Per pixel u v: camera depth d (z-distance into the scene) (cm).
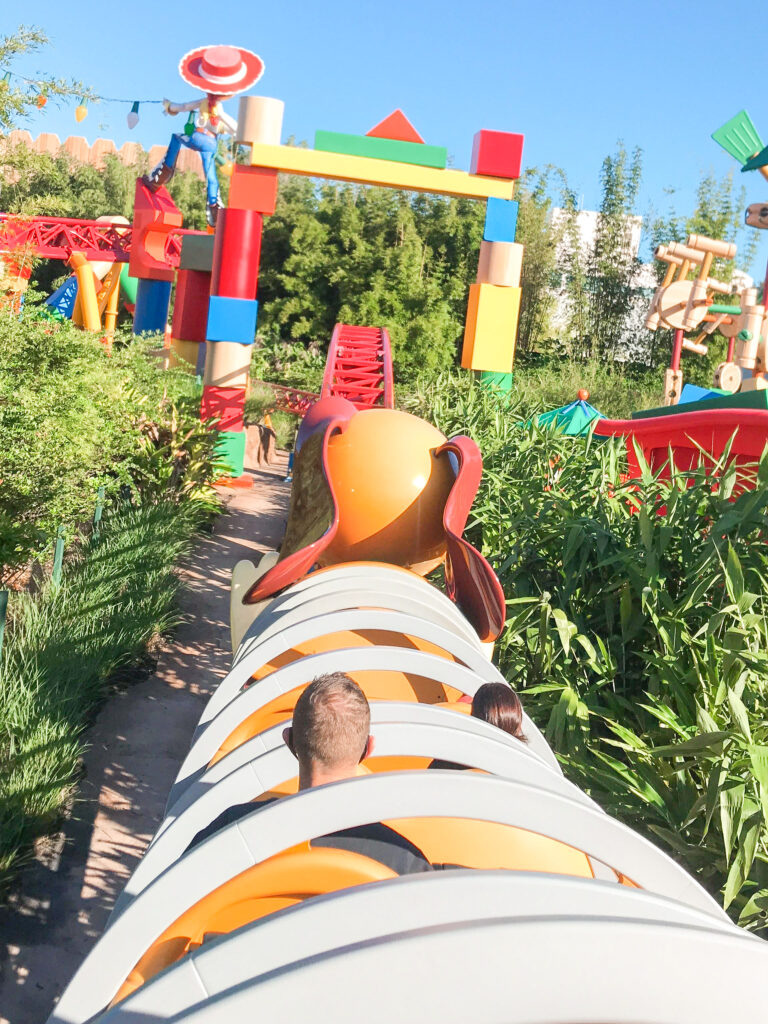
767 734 367
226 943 139
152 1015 138
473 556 415
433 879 140
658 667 425
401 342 3419
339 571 366
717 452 812
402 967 122
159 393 1160
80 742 512
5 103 591
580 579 561
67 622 596
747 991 124
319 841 204
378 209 3719
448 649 308
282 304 3788
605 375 2602
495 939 122
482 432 931
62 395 645
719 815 356
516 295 1309
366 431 491
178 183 4384
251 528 1163
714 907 182
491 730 235
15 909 368
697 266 3147
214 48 2016
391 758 298
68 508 639
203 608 799
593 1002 121
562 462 728
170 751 526
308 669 274
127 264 2595
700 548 495
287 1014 122
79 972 172
